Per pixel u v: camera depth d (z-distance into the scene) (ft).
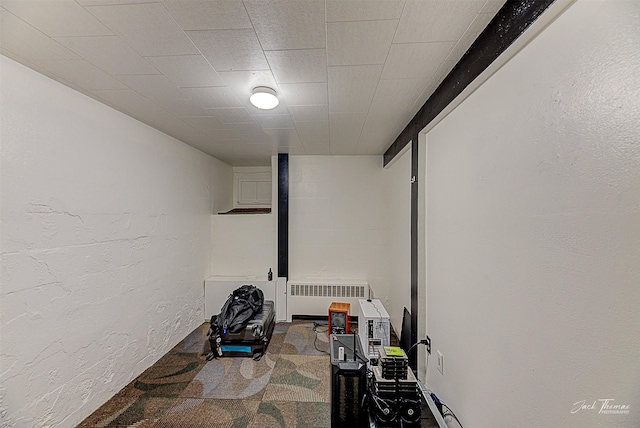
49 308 5.12
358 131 8.79
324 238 12.56
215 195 12.97
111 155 6.62
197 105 6.54
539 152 3.03
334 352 6.02
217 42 4.08
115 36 3.90
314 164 12.53
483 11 3.46
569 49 2.63
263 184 15.64
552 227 2.84
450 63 4.73
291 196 12.57
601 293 2.30
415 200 7.24
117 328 6.77
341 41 4.07
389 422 4.65
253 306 9.57
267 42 4.09
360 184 12.49
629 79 2.07
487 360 4.06
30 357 4.78
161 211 8.62
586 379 2.44
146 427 5.69
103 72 4.95
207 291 11.57
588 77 2.42
